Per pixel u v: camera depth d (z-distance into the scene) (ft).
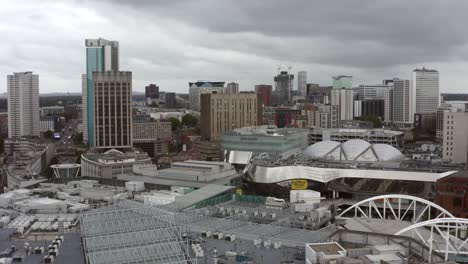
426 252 441.27
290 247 540.11
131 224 510.58
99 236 483.10
